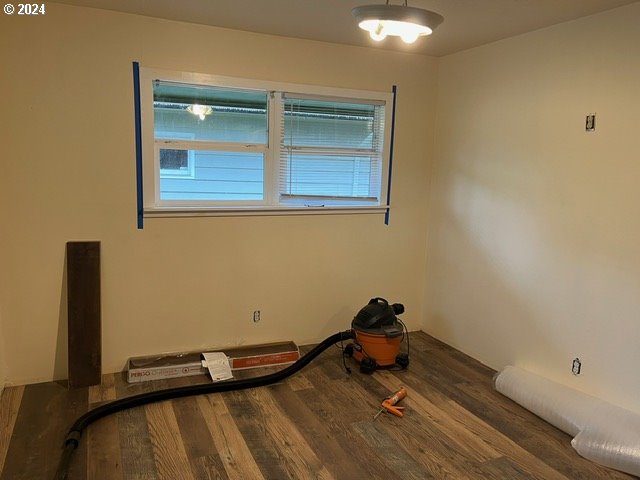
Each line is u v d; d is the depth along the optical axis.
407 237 4.14
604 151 2.68
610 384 2.72
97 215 3.09
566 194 2.92
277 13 2.88
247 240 3.54
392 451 2.49
